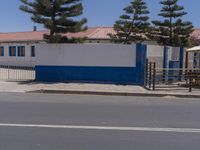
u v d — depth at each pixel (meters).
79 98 15.45
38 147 7.31
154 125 9.70
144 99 15.65
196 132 8.91
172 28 42.59
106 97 16.09
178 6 41.59
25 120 10.05
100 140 7.96
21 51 38.88
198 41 48.22
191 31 42.88
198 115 11.42
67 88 18.38
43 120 10.09
